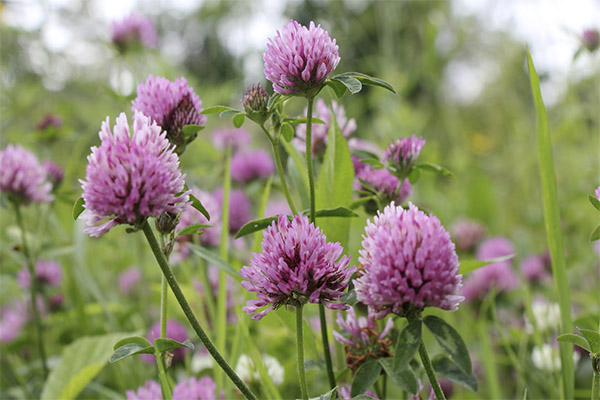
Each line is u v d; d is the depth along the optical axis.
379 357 0.30
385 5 1.12
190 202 0.27
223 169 0.64
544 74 0.96
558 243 0.35
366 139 1.12
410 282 0.25
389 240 0.25
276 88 0.28
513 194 1.23
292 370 0.43
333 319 0.35
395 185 0.35
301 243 0.26
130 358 0.48
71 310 0.59
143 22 0.77
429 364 0.26
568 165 0.98
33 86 0.89
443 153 1.41
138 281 0.70
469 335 0.53
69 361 0.43
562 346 0.34
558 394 0.40
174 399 0.33
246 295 0.35
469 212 0.98
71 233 0.68
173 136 0.31
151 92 0.31
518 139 1.21
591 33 0.59
